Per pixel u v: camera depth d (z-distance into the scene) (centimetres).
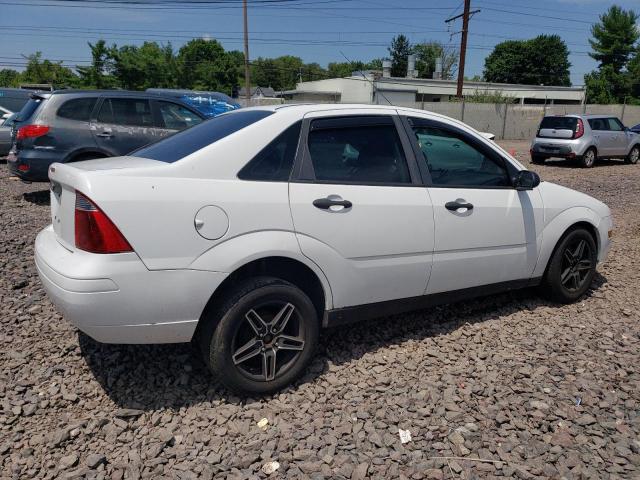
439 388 348
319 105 366
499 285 443
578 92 5581
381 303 378
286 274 348
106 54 5459
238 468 274
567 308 488
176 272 297
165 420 310
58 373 354
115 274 285
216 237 305
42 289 489
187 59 7094
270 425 309
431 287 399
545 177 1434
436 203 388
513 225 434
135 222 288
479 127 3556
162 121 907
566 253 482
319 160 349
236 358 321
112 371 356
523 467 277
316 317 345
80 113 842
